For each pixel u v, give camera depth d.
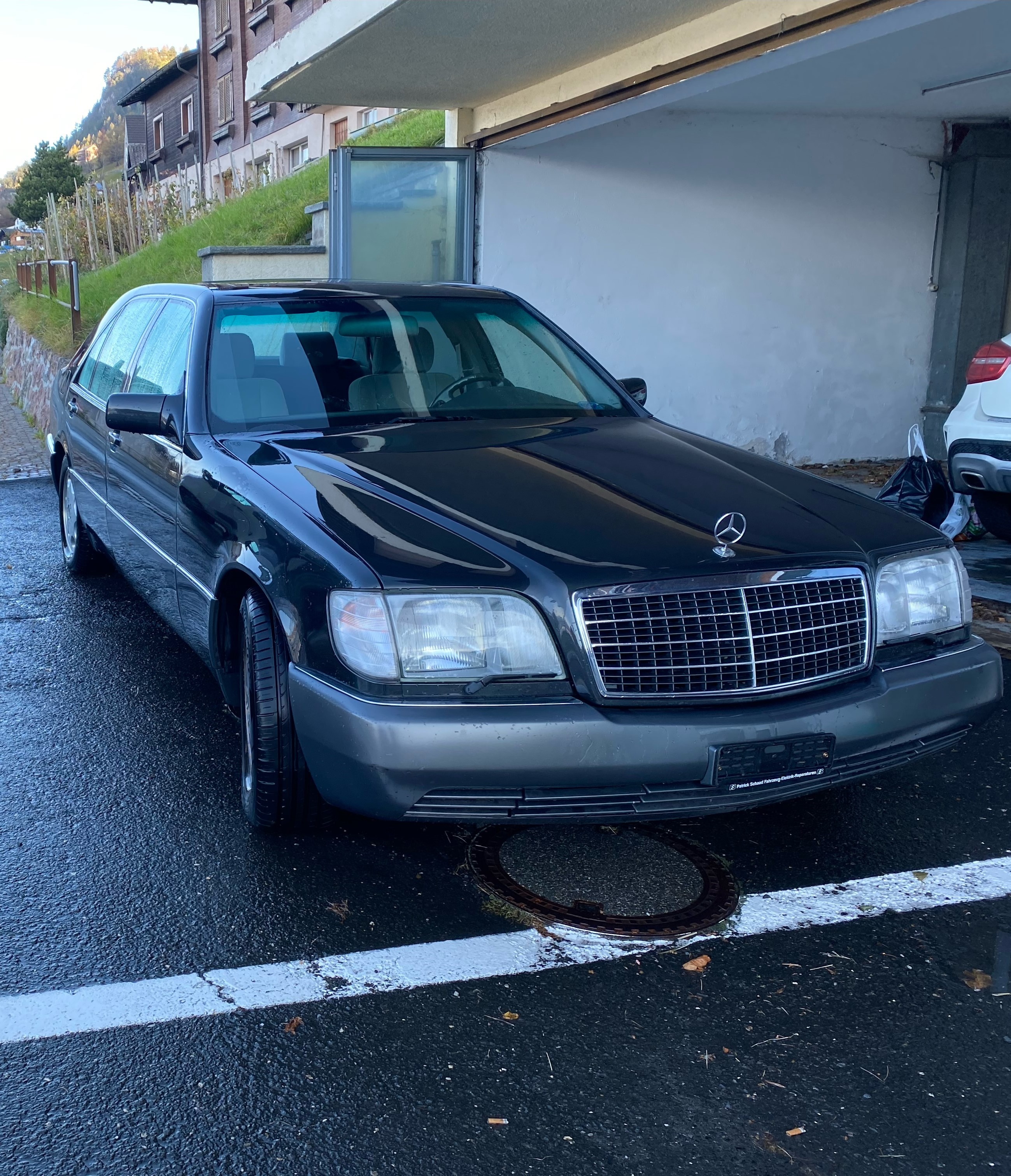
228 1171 2.11
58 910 3.03
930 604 3.25
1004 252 10.02
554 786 2.76
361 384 4.16
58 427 6.45
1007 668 5.02
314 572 2.94
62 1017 2.57
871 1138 2.22
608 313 9.12
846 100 8.63
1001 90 8.27
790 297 9.70
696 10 6.16
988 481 6.28
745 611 2.87
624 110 7.20
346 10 6.64
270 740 3.19
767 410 9.87
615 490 3.29
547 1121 2.26
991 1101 2.33
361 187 8.38
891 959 2.85
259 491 3.37
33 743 4.18
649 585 2.82
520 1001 2.65
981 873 3.31
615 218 8.98
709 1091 2.35
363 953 2.84
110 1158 2.14
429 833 3.49
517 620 2.78
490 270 8.71
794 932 2.97
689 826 3.58
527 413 4.25
